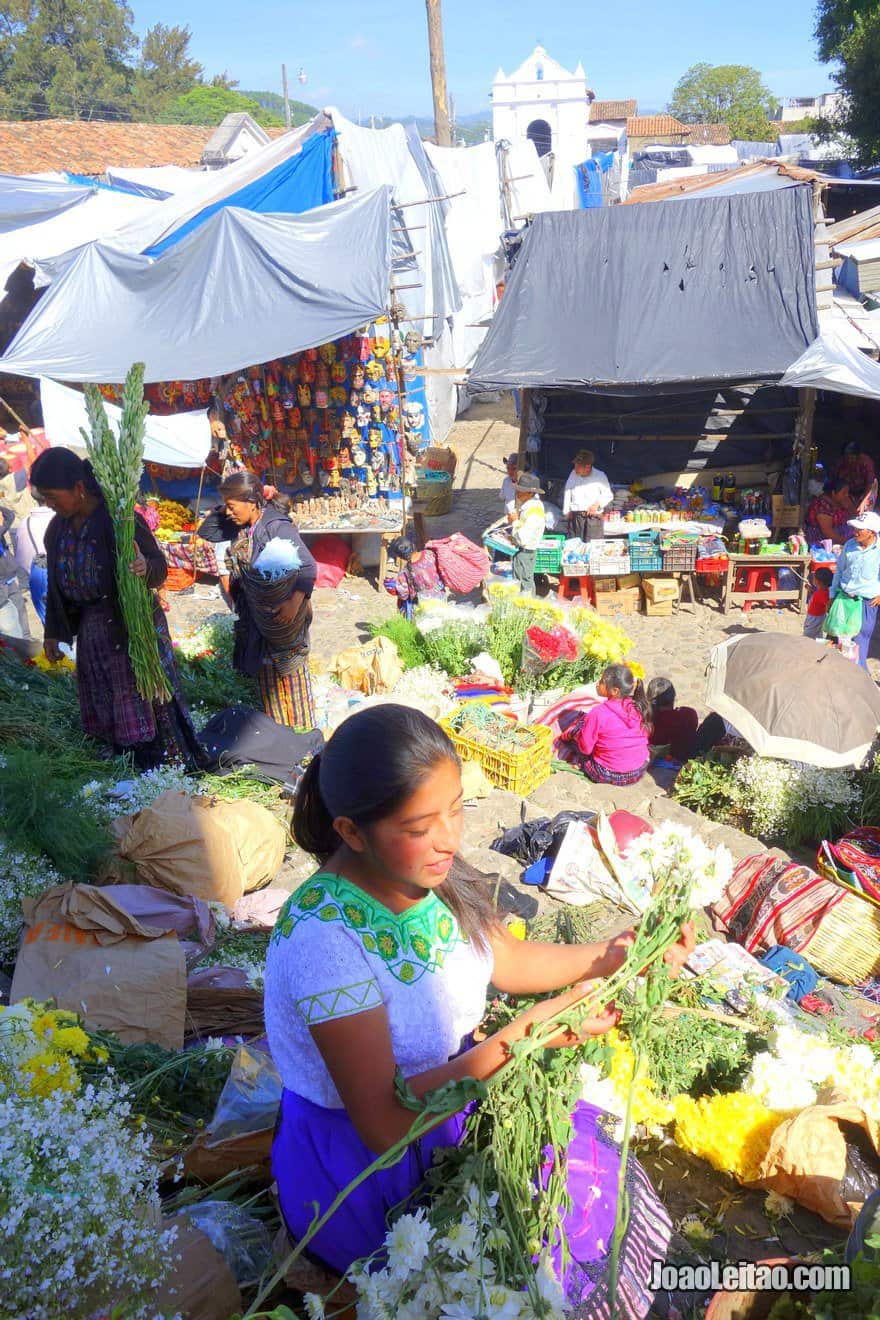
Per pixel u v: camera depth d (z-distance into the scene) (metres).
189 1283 1.85
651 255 11.07
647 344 10.46
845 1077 2.70
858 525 7.97
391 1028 1.61
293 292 10.32
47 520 9.83
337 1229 1.72
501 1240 1.57
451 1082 1.57
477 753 6.38
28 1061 2.06
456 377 18.50
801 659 6.27
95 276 10.98
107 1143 1.81
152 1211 1.93
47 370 10.16
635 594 10.66
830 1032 3.45
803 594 10.43
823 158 37.16
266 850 4.51
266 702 6.34
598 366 10.31
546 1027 1.74
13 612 7.58
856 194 18.58
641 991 1.94
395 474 11.12
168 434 10.78
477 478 15.44
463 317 18.41
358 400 10.79
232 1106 2.46
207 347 10.02
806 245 10.89
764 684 6.19
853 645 8.29
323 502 11.15
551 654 7.64
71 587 5.01
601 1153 1.90
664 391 10.20
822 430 13.08
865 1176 2.39
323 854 1.79
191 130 31.78
